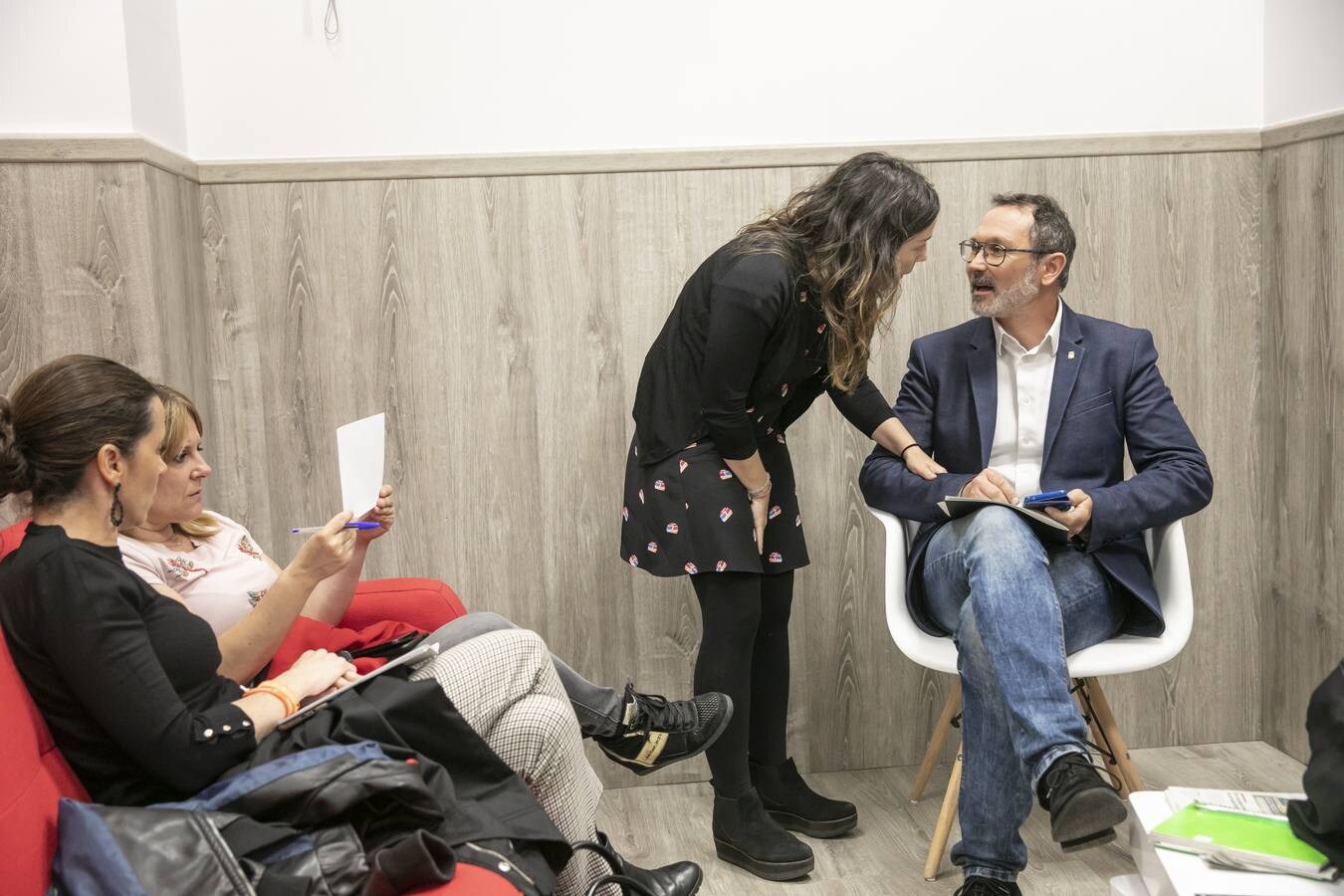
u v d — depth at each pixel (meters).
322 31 2.47
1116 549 2.11
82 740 1.33
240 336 2.51
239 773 1.34
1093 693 2.24
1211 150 2.68
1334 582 2.52
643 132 2.57
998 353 2.30
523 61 2.53
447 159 2.51
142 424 1.40
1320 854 1.32
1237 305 2.73
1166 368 2.73
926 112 2.63
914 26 2.60
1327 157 2.47
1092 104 2.67
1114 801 1.63
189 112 2.46
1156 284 2.71
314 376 2.53
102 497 1.38
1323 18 2.46
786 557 2.29
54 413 1.35
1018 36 2.63
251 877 1.16
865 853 2.29
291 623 1.69
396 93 2.50
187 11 2.44
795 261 2.03
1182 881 1.32
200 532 1.88
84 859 1.14
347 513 1.73
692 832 2.42
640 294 2.58
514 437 2.59
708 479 2.13
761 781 2.41
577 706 1.91
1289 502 2.67
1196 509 2.11
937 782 2.67
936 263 2.64
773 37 2.57
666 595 2.65
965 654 1.93
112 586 1.32
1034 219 2.16
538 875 1.35
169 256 2.26
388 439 2.56
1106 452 2.22
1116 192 2.67
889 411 2.34
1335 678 1.34
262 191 2.48
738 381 2.03
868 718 2.75
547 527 2.62
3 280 2.12
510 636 1.64
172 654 1.39
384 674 1.58
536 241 2.55
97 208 2.12
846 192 2.01
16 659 1.31
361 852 1.23
